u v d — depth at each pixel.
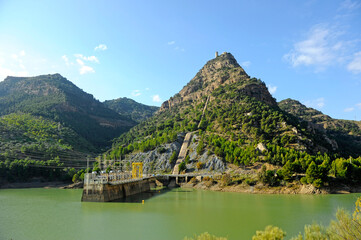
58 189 171.88
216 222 86.19
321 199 121.75
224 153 192.25
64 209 107.12
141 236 73.56
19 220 90.31
